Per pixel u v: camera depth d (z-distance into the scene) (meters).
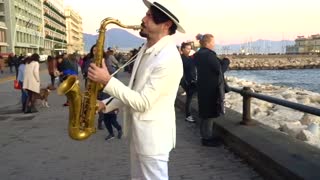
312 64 107.44
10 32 109.44
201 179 6.23
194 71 10.99
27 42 125.25
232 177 6.29
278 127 10.95
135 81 3.39
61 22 187.25
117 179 6.36
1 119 12.77
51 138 9.61
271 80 64.00
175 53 3.32
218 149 8.08
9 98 19.50
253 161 6.67
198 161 7.21
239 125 8.55
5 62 66.25
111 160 7.50
